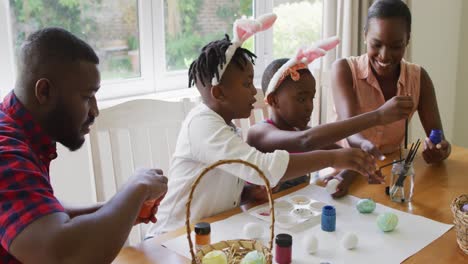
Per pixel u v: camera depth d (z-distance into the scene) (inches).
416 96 73.3
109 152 76.2
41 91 33.2
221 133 48.5
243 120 77.2
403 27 65.2
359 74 72.6
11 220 28.8
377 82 71.7
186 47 93.3
